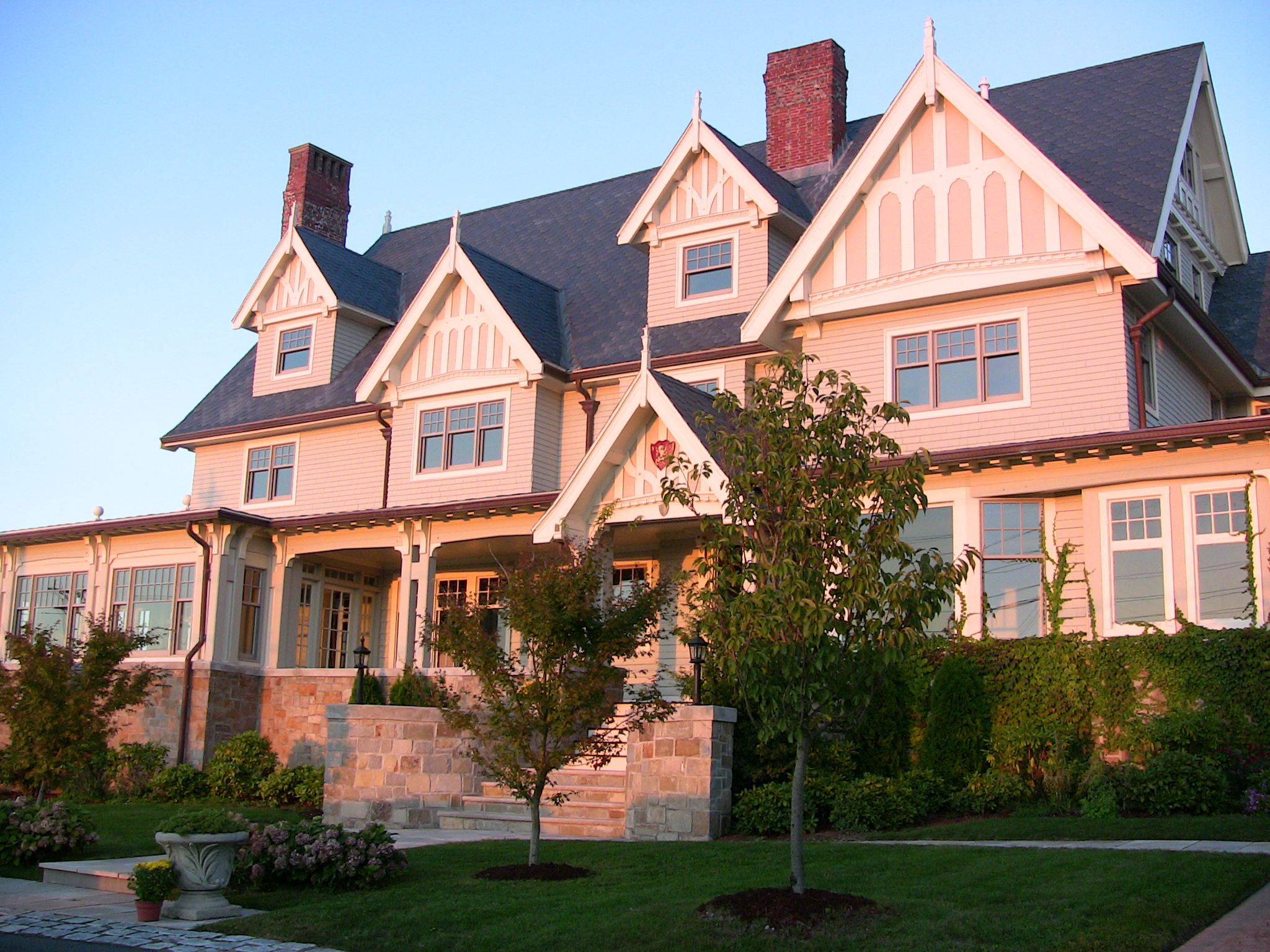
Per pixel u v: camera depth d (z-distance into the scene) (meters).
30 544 28.69
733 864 12.97
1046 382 19.08
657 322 25.31
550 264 30.05
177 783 23.14
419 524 24.81
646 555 23.81
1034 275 19.11
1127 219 19.42
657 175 25.67
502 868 13.11
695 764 15.91
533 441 24.92
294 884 12.98
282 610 26.36
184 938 10.83
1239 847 12.51
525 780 13.44
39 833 15.25
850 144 27.59
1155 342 19.69
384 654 28.59
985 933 9.40
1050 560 18.47
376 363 26.80
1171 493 17.56
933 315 20.25
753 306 22.06
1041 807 15.92
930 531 19.27
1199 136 23.59
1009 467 18.61
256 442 29.98
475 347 25.97
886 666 10.31
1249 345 22.56
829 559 10.49
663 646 23.11
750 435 10.95
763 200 24.20
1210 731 15.70
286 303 30.62
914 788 16.23
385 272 31.95
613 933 10.11
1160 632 16.89
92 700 19.45
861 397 10.84
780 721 10.47
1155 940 9.03
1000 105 24.77
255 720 25.66
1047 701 17.33
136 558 26.91
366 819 18.61
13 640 19.58
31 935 10.97
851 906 10.23
